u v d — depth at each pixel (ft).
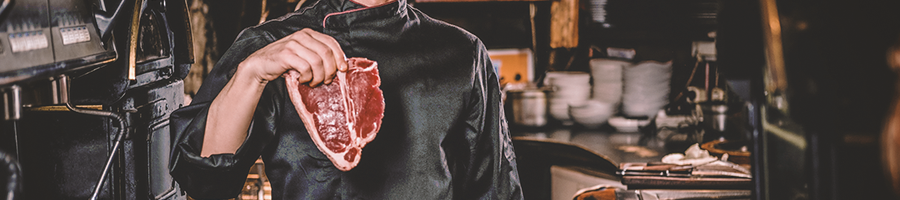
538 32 11.67
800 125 3.19
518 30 11.96
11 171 2.97
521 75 13.04
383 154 3.98
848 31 2.92
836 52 2.98
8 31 3.06
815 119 3.07
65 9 3.65
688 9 10.67
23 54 3.14
